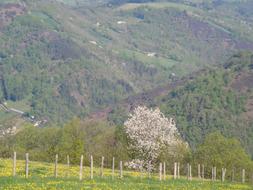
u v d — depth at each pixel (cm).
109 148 15688
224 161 14938
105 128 19900
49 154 16012
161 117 11525
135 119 11338
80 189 5178
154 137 11231
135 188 5700
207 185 7081
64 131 18338
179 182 7312
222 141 15425
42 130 19300
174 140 12062
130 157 11844
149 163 10281
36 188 5028
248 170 15175
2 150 16712
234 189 6844
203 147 15238
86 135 19238
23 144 18938
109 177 7400
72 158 15338
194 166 14438
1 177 5888
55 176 6762
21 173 6981
